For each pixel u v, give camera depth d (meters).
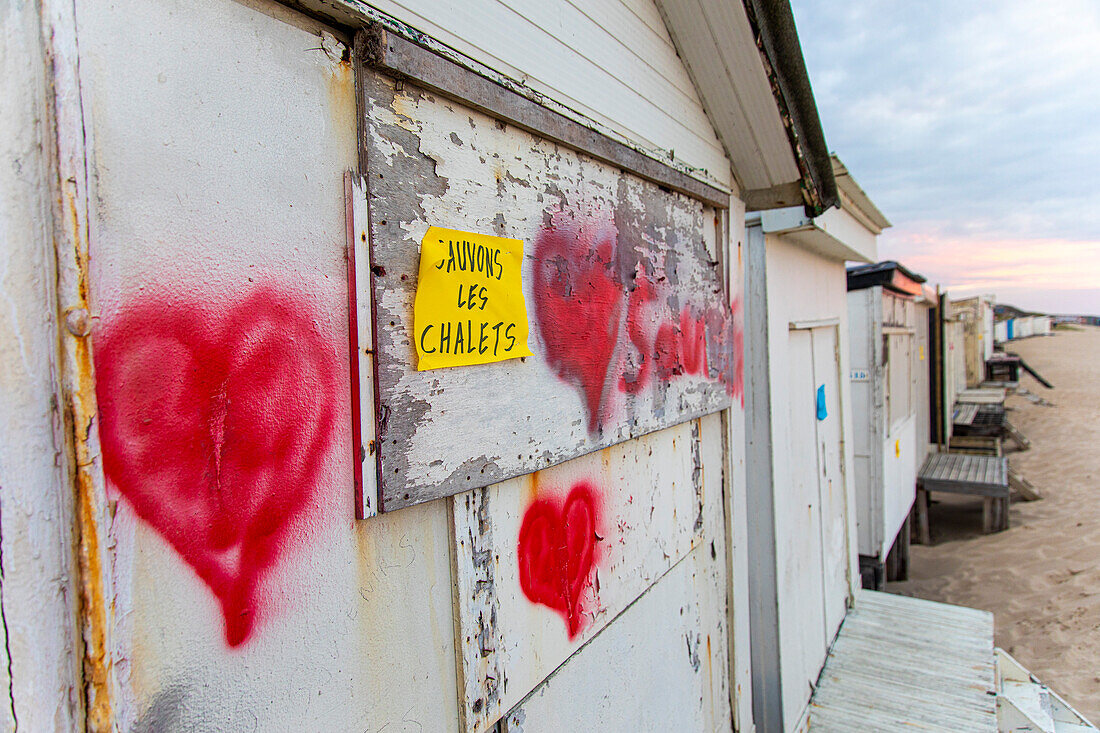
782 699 2.92
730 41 1.93
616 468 1.67
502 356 1.17
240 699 0.74
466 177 1.09
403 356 0.95
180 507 0.67
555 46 1.34
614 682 1.65
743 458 2.61
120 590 0.62
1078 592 6.30
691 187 2.04
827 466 4.08
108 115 0.61
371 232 0.90
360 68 0.89
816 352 3.87
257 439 0.76
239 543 0.74
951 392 13.52
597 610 1.56
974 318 20.47
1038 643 5.61
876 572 6.22
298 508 0.81
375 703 0.94
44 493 0.57
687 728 2.12
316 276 0.83
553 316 1.34
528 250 1.25
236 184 0.73
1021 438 13.54
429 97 1.01
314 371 0.83
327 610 0.86
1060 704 3.44
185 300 0.68
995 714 3.10
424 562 1.03
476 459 1.11
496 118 1.16
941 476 9.05
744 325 2.95
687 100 2.07
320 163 0.84
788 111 2.11
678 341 1.99
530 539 1.30
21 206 0.55
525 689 1.28
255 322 0.75
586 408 1.46
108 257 0.61
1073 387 22.03
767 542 2.95
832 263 4.27
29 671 0.56
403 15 0.94
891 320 6.84
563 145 1.38
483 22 1.12
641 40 1.76
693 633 2.19
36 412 0.56
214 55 0.71
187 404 0.68
